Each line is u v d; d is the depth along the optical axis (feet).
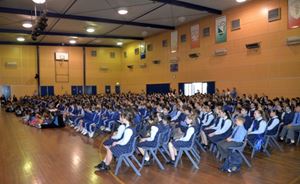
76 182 14.85
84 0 35.35
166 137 18.85
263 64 37.55
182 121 22.98
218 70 45.06
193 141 17.38
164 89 59.47
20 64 70.03
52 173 16.43
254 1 38.50
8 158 20.04
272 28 36.19
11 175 16.12
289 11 34.04
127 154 16.07
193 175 15.75
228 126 19.84
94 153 21.45
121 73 78.84
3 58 68.39
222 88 44.32
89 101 42.04
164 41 58.75
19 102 61.93
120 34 60.95
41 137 28.89
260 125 19.44
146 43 65.51
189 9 41.32
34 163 18.63
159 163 17.19
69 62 74.79
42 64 71.97
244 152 21.07
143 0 35.86
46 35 57.16
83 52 76.13
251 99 33.99
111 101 40.68
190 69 51.44
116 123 29.50
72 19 43.73
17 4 36.37
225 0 38.17
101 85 78.02
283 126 24.57
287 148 22.20
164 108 27.84
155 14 43.93
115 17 45.44
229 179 14.96
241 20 40.60
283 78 34.99
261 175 15.56
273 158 19.17
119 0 35.68
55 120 36.37
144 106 32.76
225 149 16.63
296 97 31.89
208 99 35.55
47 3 36.32
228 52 42.98
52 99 54.75
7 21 44.78
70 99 50.55
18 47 69.72
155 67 62.49
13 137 28.99
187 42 51.88
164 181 14.82
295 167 17.01
